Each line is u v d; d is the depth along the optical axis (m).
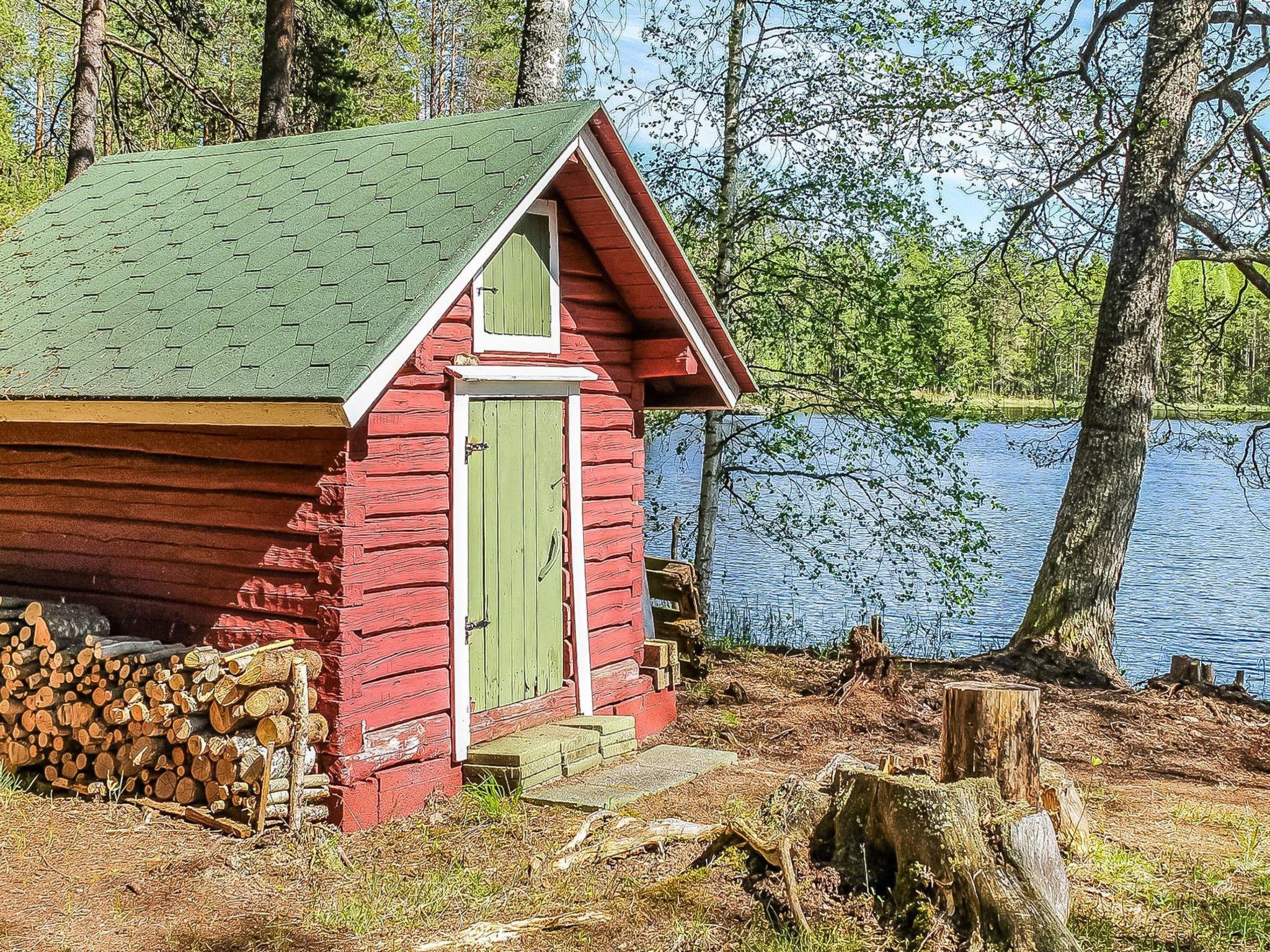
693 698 10.74
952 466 13.62
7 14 35.03
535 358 8.43
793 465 28.61
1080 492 12.43
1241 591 21.61
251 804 6.57
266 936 5.34
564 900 5.72
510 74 37.97
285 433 7.04
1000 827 5.05
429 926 5.48
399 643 7.27
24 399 7.45
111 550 7.82
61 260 9.15
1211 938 5.26
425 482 7.43
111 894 5.80
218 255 8.29
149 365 7.24
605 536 9.29
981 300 14.82
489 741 7.94
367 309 6.90
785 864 5.34
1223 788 8.38
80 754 7.18
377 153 8.80
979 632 18.38
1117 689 11.61
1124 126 12.57
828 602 20.89
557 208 8.63
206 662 6.65
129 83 20.72
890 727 9.77
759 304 14.20
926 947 4.86
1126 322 12.34
